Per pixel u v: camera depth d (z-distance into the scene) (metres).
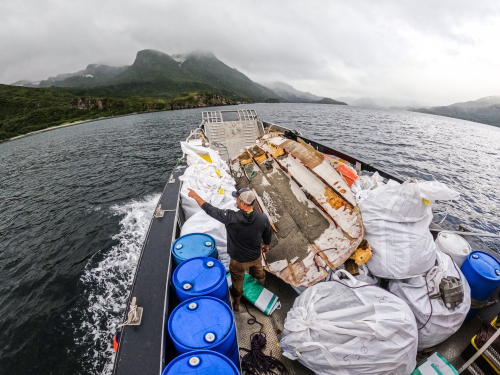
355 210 3.06
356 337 2.06
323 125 32.00
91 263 7.64
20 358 5.17
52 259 8.14
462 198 11.20
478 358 2.20
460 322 2.50
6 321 6.10
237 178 5.85
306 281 3.00
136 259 7.65
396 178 5.12
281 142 5.66
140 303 2.13
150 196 12.14
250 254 2.67
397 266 2.63
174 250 2.78
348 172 3.84
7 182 16.81
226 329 1.84
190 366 1.54
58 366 4.91
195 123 39.69
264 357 2.52
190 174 4.91
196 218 3.79
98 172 16.33
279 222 3.93
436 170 15.05
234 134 9.19
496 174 15.06
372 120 46.06
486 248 3.40
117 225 9.69
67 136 37.88
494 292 2.89
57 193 13.55
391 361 2.00
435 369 2.17
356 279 2.69
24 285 7.18
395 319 2.07
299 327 2.27
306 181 4.16
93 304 6.20
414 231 2.67
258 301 3.05
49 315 6.04
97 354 5.05
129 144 25.12
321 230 3.40
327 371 2.12
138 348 1.77
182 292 2.17
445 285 2.50
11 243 9.47
